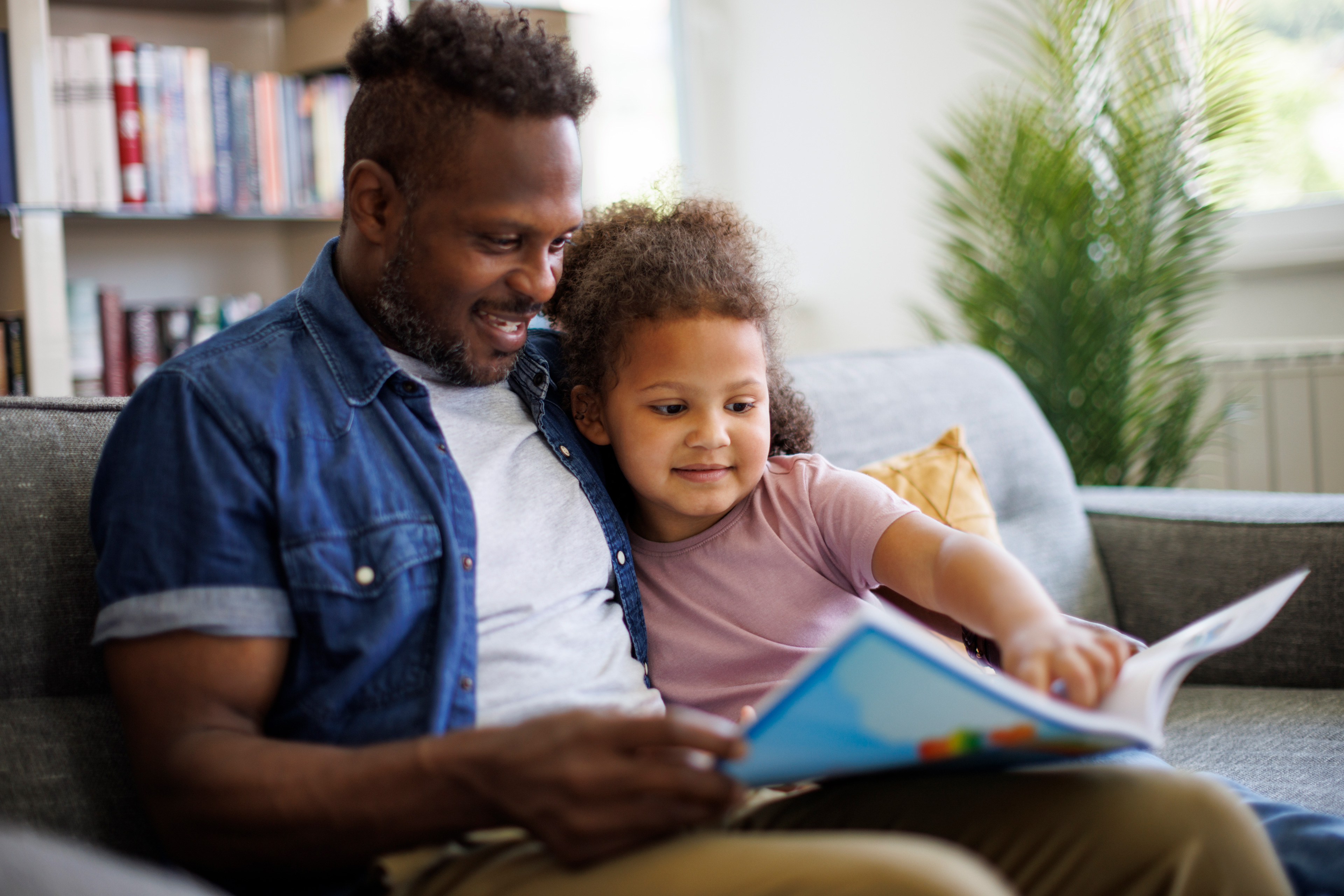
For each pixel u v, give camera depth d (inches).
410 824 25.3
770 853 23.6
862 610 21.8
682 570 40.8
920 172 113.0
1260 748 46.0
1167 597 59.0
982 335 88.2
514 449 37.5
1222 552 57.1
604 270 40.6
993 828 28.5
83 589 35.8
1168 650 29.6
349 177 35.9
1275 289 92.2
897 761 25.6
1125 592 61.1
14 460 36.1
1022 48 95.9
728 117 133.0
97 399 39.1
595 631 36.2
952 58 108.8
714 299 38.4
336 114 84.0
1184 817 26.9
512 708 32.6
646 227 42.2
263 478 31.0
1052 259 82.9
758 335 39.7
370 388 34.1
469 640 31.9
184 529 29.6
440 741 25.5
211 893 22.3
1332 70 88.7
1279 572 54.6
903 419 62.2
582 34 120.4
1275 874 26.5
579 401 41.7
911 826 29.7
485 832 30.8
